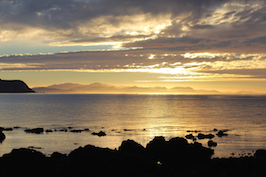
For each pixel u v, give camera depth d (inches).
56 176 874.8
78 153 992.9
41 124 3070.9
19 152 1037.2
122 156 1049.5
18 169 907.4
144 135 2295.8
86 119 3644.2
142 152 1272.1
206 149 1439.5
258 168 940.0
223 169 953.5
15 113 4517.7
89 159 933.8
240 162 960.9
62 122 3282.5
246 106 7091.5
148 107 6540.4
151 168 1016.2
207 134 2322.8
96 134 2305.6
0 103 7869.1
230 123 3277.6
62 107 6176.2
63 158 1073.5
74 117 3900.1
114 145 1830.7
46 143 1891.0
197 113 4800.7
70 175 867.4
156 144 1403.8
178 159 1195.3
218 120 3627.0
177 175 958.4
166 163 1172.5
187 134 2379.4
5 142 1924.2
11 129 2588.6
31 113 4532.5
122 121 3444.9
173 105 7588.6
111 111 5123.0
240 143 1900.8
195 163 1149.1
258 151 1381.6
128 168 952.9
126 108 6072.8
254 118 3909.9
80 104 7598.4
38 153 1083.3
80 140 2015.3
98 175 863.1
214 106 7096.5
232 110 5585.6
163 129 2706.7
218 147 1747.0
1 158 1003.9
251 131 2573.8
